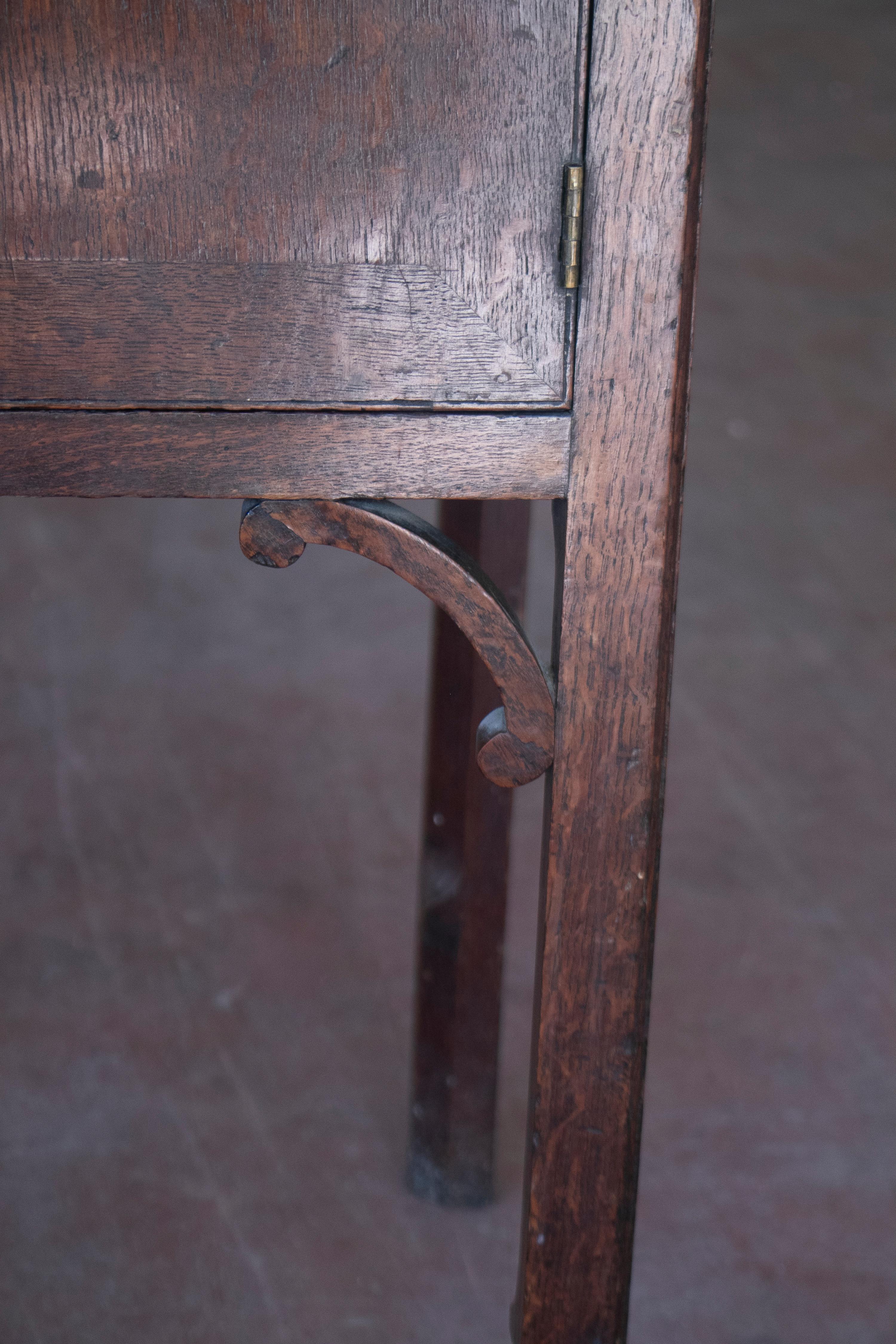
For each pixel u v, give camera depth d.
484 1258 1.82
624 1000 1.02
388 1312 1.71
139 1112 2.07
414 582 0.95
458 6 0.85
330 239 0.88
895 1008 2.41
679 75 0.86
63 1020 2.29
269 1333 1.67
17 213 0.87
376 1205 1.91
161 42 0.84
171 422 0.90
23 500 4.53
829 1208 1.92
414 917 2.64
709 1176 1.98
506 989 2.44
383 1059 2.24
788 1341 1.68
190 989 2.39
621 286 0.90
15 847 2.79
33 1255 1.77
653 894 1.01
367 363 0.90
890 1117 2.13
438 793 1.74
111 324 0.89
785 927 2.64
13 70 0.84
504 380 0.91
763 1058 2.26
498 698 1.66
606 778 0.99
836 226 6.57
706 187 6.83
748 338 5.62
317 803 3.02
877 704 3.51
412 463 0.92
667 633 0.96
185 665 3.60
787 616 3.93
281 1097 2.13
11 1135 2.01
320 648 3.73
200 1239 1.82
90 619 3.80
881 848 2.92
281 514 0.93
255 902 2.66
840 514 4.51
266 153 0.86
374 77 0.86
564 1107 1.04
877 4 9.12
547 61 0.86
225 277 0.88
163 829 2.89
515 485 0.93
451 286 0.89
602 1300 1.08
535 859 2.88
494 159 0.87
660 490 0.93
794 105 7.71
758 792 3.12
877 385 5.35
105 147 0.86
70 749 3.17
